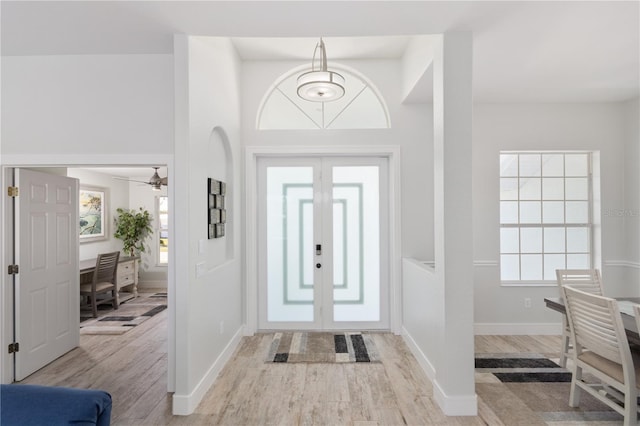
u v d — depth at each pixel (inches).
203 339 107.0
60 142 110.7
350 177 163.3
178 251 96.6
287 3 80.6
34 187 125.6
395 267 156.0
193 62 100.0
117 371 123.7
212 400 102.3
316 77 114.8
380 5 82.0
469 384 94.6
